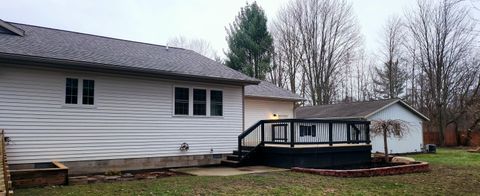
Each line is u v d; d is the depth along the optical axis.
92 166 10.84
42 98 10.15
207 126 13.48
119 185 8.61
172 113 12.62
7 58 9.30
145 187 8.34
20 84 9.85
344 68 36.41
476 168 13.50
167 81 12.60
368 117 20.70
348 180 9.95
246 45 33.56
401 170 11.88
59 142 10.33
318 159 13.05
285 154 12.59
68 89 10.60
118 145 11.36
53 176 8.61
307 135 13.36
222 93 14.05
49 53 10.20
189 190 7.99
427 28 30.22
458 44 28.73
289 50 35.00
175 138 12.63
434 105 30.25
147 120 12.02
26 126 9.85
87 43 12.91
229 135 14.09
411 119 23.48
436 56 29.89
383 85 38.47
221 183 8.98
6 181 4.77
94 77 11.05
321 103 33.00
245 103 16.30
